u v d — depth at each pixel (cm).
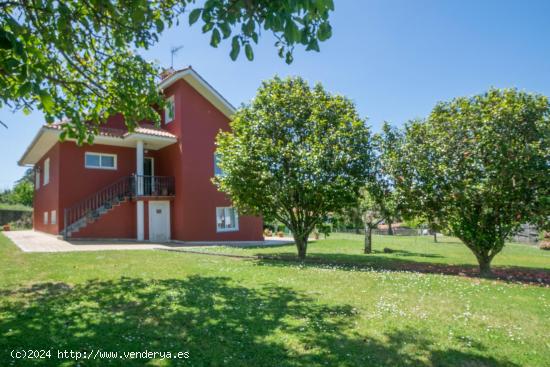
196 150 1859
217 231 1902
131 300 545
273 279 745
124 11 464
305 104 1187
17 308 492
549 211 831
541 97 842
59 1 445
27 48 420
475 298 609
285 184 1078
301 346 375
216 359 342
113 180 1820
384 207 1208
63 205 1667
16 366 318
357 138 1098
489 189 866
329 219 1204
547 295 646
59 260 955
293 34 301
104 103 657
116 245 1473
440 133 942
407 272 904
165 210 1847
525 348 382
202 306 518
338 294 612
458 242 2467
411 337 405
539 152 807
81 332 404
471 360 349
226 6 313
